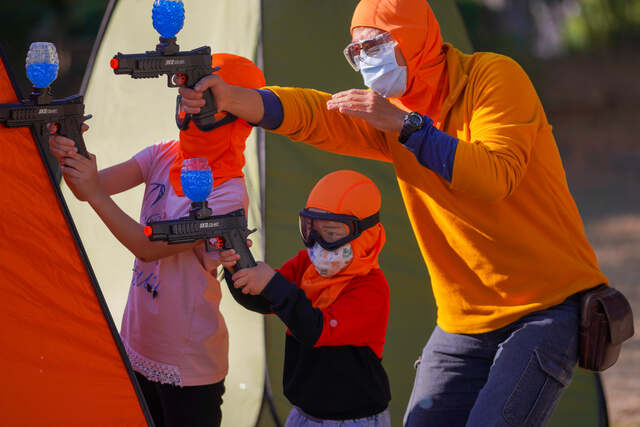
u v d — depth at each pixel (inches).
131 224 196.4
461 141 181.0
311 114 209.8
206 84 183.8
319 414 199.9
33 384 161.9
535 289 197.0
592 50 1512.1
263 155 273.7
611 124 1267.2
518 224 195.2
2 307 161.5
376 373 202.4
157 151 224.4
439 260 207.3
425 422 211.2
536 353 190.5
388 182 297.3
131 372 171.9
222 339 212.2
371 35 197.5
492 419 188.5
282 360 260.5
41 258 166.6
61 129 179.8
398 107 204.2
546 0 1599.4
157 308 207.9
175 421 209.0
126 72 171.8
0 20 1096.2
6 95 167.5
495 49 1409.9
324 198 199.0
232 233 178.2
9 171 165.5
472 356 205.5
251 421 255.1
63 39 1105.4
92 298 170.6
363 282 202.1
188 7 296.5
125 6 315.3
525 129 188.1
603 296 193.3
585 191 938.7
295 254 269.6
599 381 302.5
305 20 294.2
